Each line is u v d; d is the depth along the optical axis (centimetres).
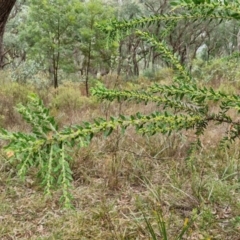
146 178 291
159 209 246
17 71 881
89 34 761
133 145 363
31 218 250
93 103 579
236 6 58
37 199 270
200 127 81
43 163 56
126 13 1425
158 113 71
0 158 313
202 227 226
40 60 908
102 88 78
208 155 328
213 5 58
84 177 306
